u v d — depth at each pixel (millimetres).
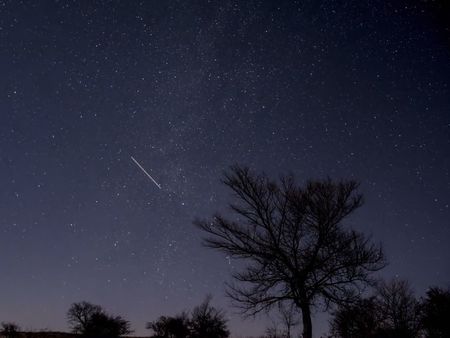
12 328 19266
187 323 19062
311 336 11391
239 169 12469
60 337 19062
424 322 13078
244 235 12180
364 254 11445
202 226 12625
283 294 11883
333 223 11930
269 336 12742
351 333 12281
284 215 12188
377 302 12609
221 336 18422
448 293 13281
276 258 11844
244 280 11945
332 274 11711
